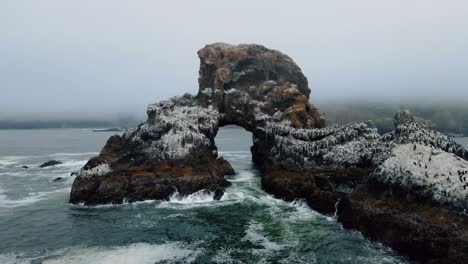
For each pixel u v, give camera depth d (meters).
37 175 66.88
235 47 72.19
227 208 41.31
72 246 30.45
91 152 120.06
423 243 27.19
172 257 28.03
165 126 52.62
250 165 74.94
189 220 37.09
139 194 44.88
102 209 41.69
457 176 29.86
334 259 27.50
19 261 27.56
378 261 27.22
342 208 37.16
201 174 47.84
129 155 51.53
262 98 66.25
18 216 39.31
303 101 65.25
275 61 72.12
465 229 26.41
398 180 32.69
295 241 31.17
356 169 40.78
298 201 42.50
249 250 29.27
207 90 66.50
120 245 30.53
